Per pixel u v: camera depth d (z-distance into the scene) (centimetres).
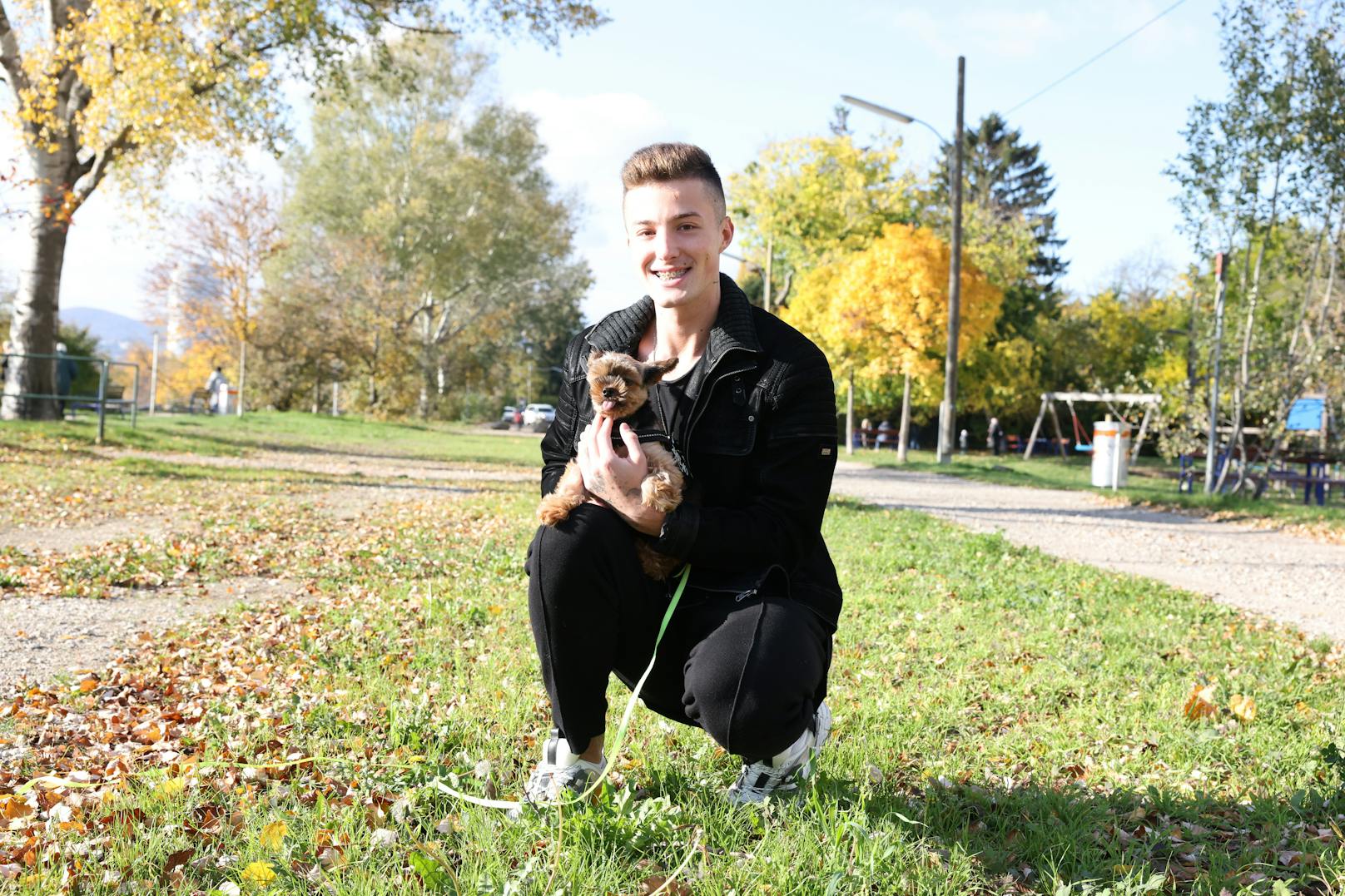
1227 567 1114
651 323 338
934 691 534
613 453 292
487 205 5119
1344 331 1911
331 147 5100
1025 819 359
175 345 5994
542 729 442
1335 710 529
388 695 493
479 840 310
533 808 326
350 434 3412
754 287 5800
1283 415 2008
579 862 293
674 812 326
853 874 293
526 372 8262
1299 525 1514
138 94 1900
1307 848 336
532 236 5406
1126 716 503
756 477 311
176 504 1288
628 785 357
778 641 295
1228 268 2088
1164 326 4819
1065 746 455
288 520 1177
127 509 1230
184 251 4812
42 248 2152
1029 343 4438
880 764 411
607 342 334
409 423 4872
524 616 682
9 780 387
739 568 307
